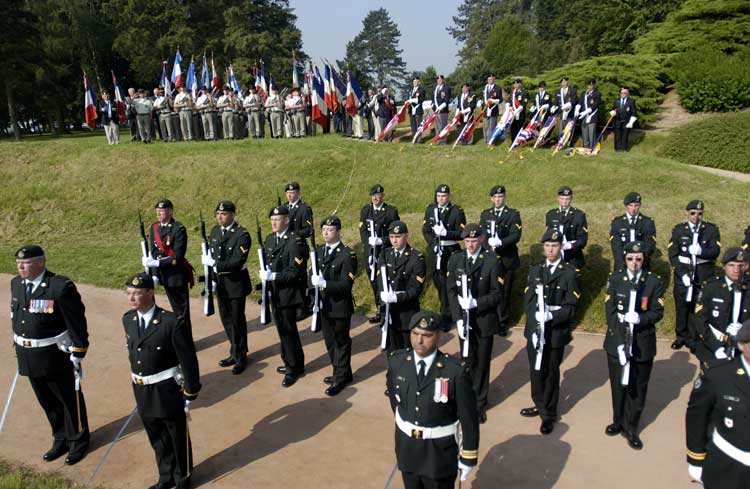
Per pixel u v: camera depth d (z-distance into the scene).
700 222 8.45
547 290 6.39
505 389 7.45
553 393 6.36
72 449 6.10
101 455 6.18
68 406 6.06
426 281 10.66
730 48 22.17
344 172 16.86
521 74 48.66
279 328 7.67
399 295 7.14
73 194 16.97
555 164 15.87
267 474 5.73
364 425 6.61
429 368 4.41
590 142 16.91
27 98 41.06
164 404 5.35
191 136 20.03
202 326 9.99
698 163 16.78
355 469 5.77
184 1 48.81
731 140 16.31
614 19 33.62
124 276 12.41
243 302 8.22
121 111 22.80
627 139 17.69
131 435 6.56
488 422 6.63
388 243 10.22
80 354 6.02
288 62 47.88
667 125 19.09
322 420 6.75
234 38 45.59
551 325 6.34
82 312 6.09
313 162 17.23
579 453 5.94
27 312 5.93
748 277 6.41
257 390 7.59
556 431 6.38
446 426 4.39
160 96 20.27
